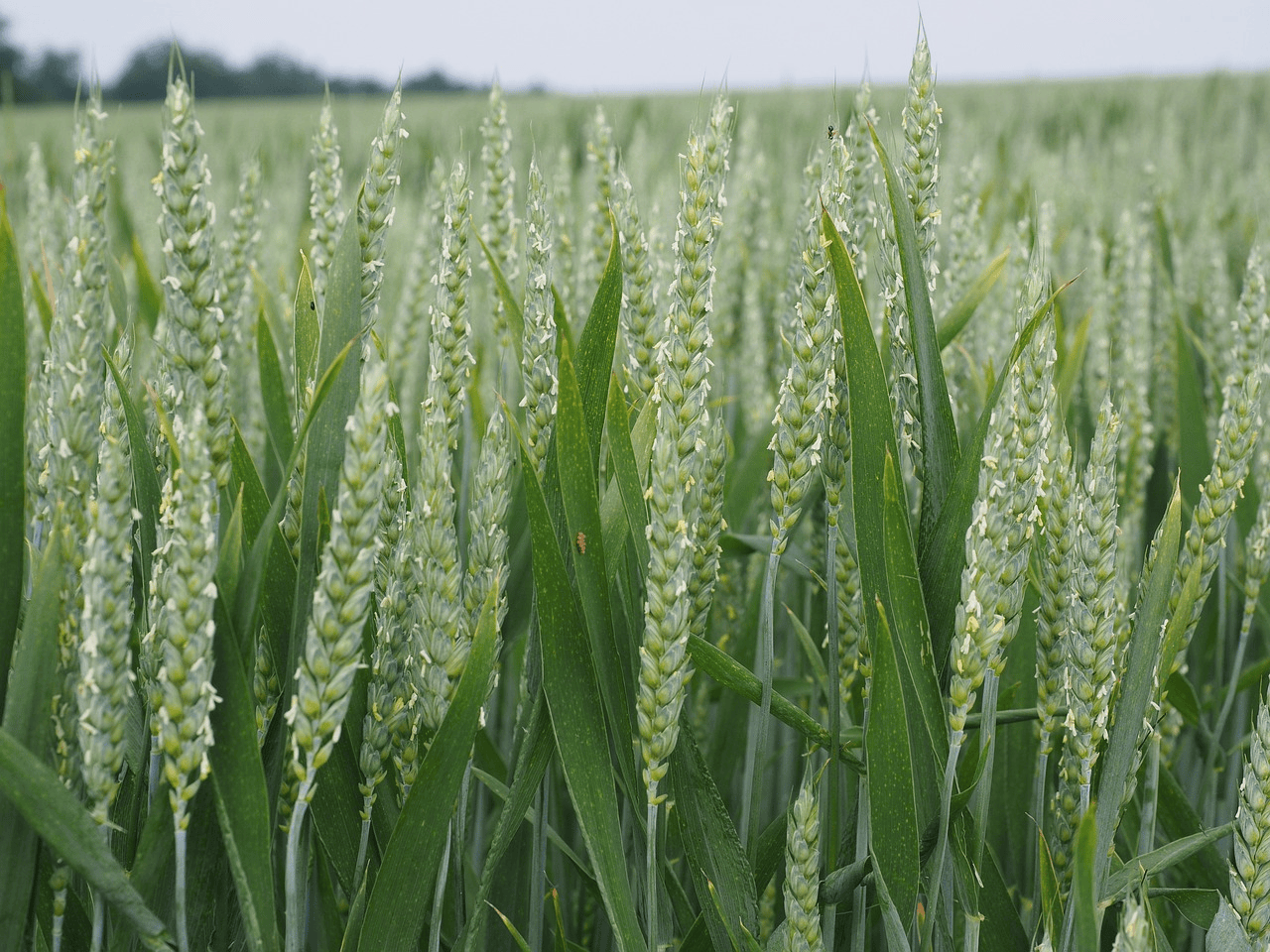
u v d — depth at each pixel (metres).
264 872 0.43
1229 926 0.47
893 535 0.45
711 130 0.45
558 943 0.50
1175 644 0.49
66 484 0.43
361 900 0.46
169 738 0.42
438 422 0.45
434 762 0.45
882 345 0.50
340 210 0.54
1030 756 0.58
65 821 0.42
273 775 0.46
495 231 0.59
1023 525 0.44
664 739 0.45
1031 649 0.57
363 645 0.47
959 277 0.68
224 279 0.64
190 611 0.41
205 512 0.41
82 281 0.43
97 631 0.41
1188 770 0.64
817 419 0.46
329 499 0.45
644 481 0.49
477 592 0.46
